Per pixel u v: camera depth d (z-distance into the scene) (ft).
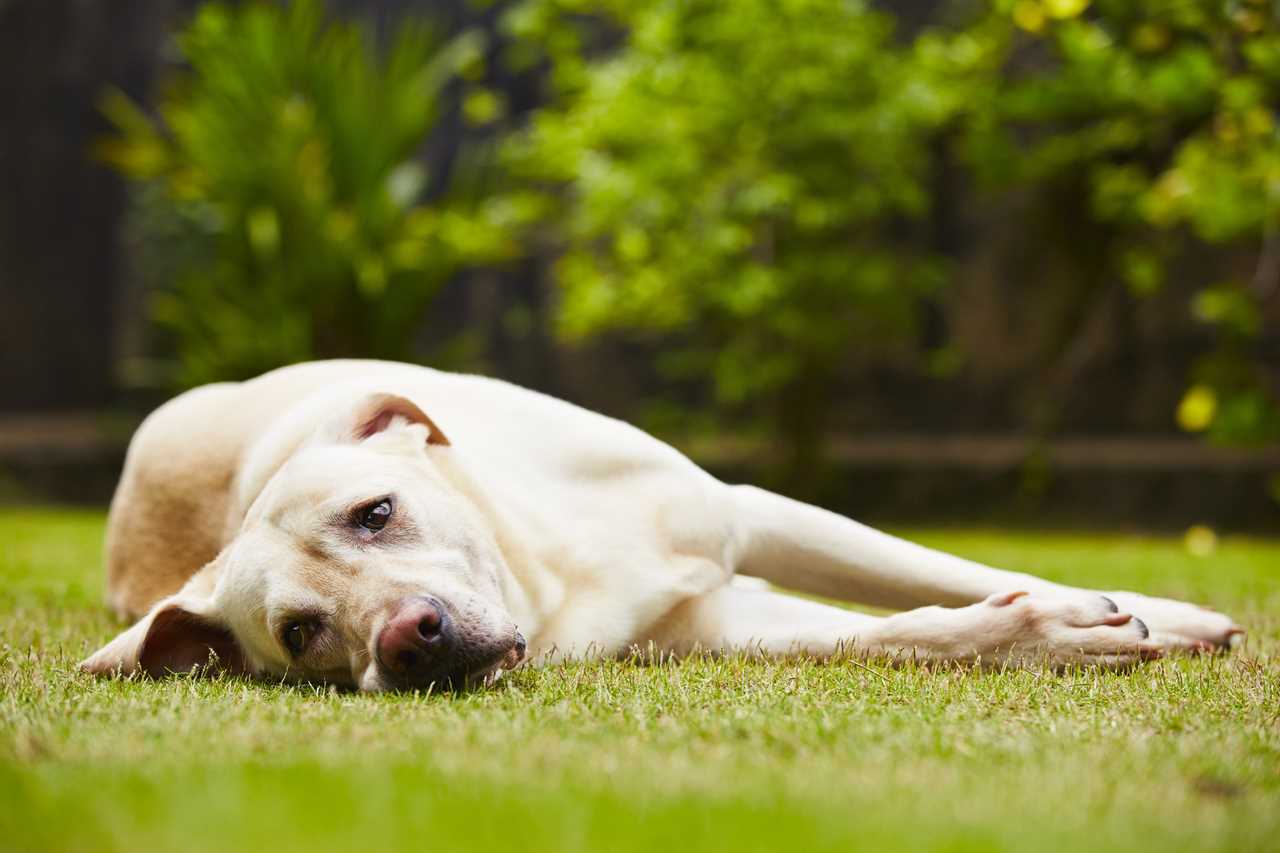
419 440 10.59
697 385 55.42
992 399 50.88
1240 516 41.63
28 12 63.98
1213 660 10.18
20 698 8.68
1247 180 28.55
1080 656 9.58
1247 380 31.04
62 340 64.75
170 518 13.55
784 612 11.15
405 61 45.96
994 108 39.68
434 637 8.84
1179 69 27.45
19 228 64.49
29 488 52.70
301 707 8.32
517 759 6.50
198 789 5.84
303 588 9.47
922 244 50.11
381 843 5.01
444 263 44.98
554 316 51.42
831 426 52.80
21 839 5.10
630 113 40.40
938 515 45.19
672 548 11.25
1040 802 5.70
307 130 43.45
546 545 10.96
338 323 44.55
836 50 39.91
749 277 40.04
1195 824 5.35
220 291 45.44
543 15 43.91
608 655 10.79
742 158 41.27
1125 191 36.27
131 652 9.73
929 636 9.96
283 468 10.15
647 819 5.33
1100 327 48.29
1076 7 22.77
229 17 47.29
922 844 5.03
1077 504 43.78
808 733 7.20
